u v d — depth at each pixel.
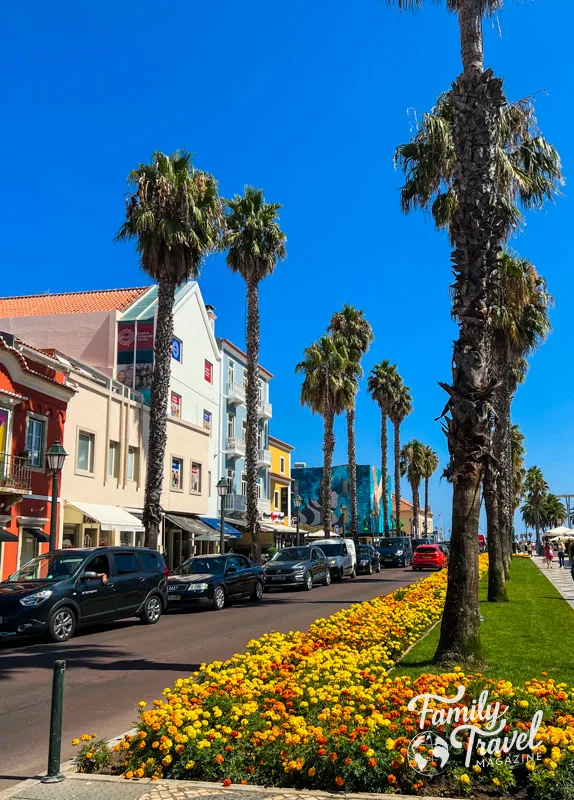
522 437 70.75
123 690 8.85
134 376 30.77
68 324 31.67
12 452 20.08
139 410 29.34
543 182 13.86
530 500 96.81
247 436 29.50
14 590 13.30
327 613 17.30
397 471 61.25
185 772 5.25
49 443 22.28
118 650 12.16
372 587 26.66
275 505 52.09
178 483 33.06
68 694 8.66
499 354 22.50
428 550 41.34
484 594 20.94
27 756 6.17
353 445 49.34
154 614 16.44
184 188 22.78
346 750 5.07
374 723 5.32
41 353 22.38
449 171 13.14
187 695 6.39
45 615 12.96
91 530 25.31
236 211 30.58
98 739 6.61
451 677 6.79
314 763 5.04
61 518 23.00
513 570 33.00
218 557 20.80
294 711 6.09
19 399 20.08
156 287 36.78
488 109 10.04
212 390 38.91
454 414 9.53
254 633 13.88
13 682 9.44
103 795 4.85
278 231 30.23
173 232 22.31
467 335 9.63
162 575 16.92
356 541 48.00
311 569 26.16
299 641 9.86
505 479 26.25
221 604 19.30
